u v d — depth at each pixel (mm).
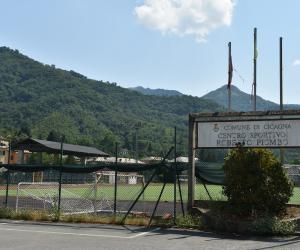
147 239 13164
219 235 14164
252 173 15289
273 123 16500
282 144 16328
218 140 17141
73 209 20875
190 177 17203
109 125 172000
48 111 171250
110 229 15375
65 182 51375
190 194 17125
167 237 13617
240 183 15320
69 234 14023
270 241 13016
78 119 161375
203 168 17672
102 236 13672
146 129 153625
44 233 14188
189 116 17547
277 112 16469
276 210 15234
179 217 16547
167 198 34062
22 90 199750
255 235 14211
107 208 22781
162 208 23922
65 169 18688
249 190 15227
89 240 12828
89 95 194000
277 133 16406
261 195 15047
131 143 136750
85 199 23750
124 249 11344
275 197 15117
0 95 195875
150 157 105875
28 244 11961
